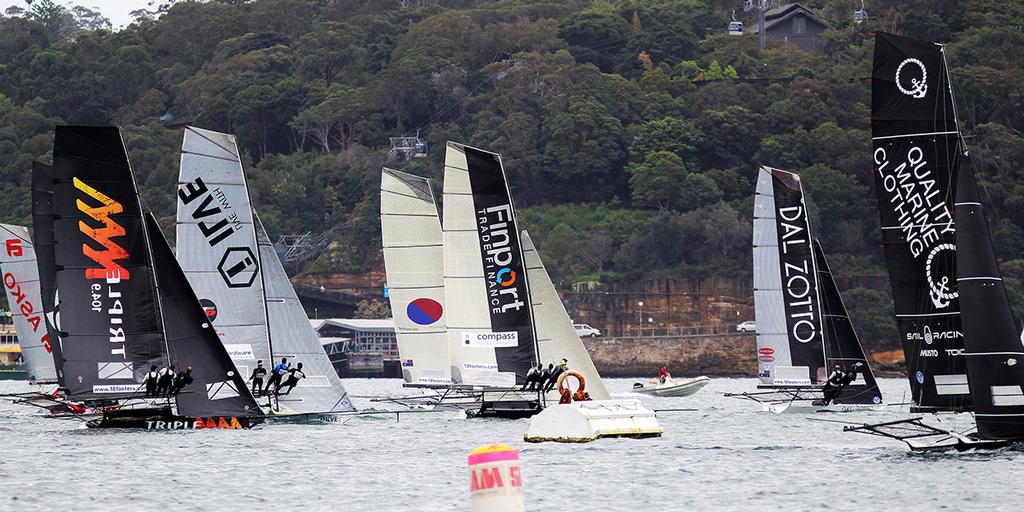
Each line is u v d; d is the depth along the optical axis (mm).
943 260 169625
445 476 155750
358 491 144250
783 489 144875
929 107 169625
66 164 185125
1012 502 132500
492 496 88688
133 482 151250
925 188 170125
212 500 139000
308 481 152125
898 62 171000
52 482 151125
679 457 174375
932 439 173375
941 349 170500
